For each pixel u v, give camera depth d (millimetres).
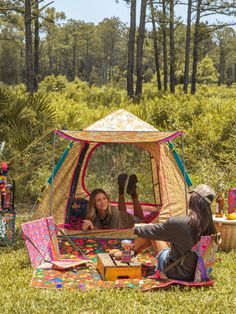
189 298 4250
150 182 8461
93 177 9227
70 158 6609
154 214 7285
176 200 6223
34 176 9523
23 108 10586
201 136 11664
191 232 4477
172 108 14023
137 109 14945
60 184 6520
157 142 6469
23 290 4402
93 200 6383
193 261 4602
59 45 86375
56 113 11789
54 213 6375
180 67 45656
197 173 9719
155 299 4227
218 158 10914
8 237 6082
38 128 10445
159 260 4750
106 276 4723
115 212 6484
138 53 22938
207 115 13055
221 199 6301
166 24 31297
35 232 5410
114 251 5133
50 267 5145
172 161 6559
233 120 12023
